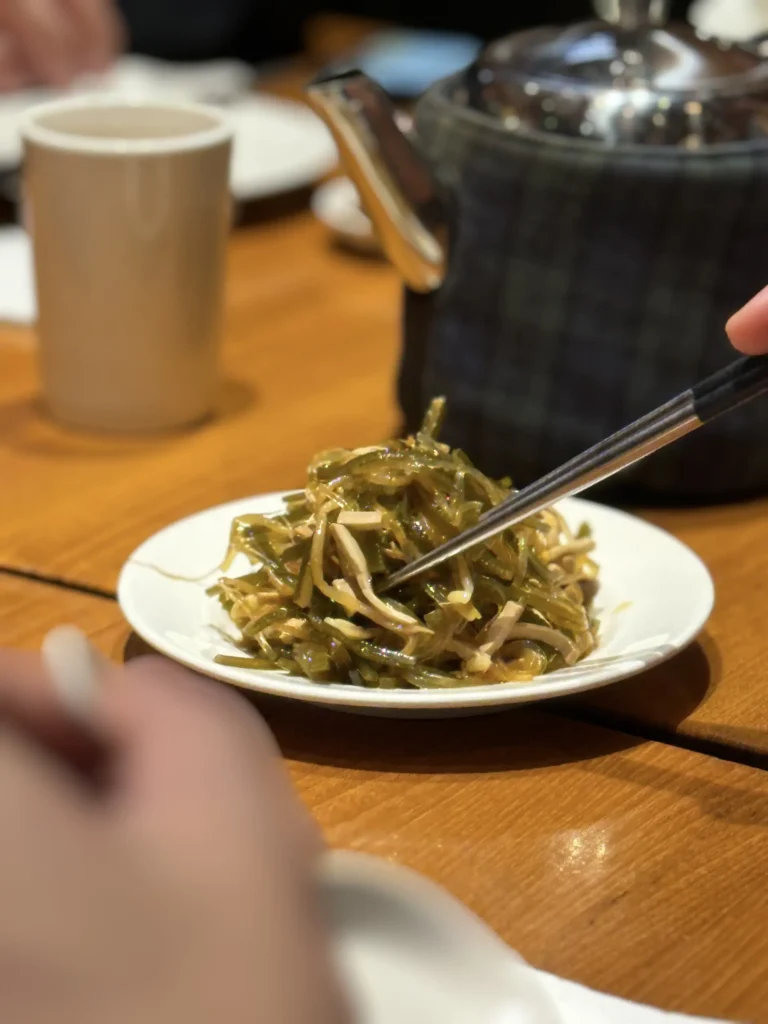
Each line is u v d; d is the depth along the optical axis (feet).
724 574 1.56
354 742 1.28
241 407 1.97
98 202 1.78
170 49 4.48
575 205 1.61
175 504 1.70
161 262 1.81
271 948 0.55
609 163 1.59
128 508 1.69
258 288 2.38
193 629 1.35
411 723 1.30
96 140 1.80
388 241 1.69
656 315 1.62
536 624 1.34
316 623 1.31
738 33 2.82
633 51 1.72
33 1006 0.50
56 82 3.22
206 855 0.57
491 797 1.22
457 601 1.29
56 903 0.52
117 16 4.13
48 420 1.92
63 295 1.83
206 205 1.83
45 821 0.54
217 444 1.86
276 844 0.59
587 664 1.31
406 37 4.21
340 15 5.50
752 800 1.22
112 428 1.88
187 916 0.55
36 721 0.59
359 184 1.67
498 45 1.82
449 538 1.33
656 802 1.22
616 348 1.63
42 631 1.44
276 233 2.64
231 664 1.31
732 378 1.18
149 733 0.63
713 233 1.60
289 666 1.31
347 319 2.27
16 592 1.51
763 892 1.12
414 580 1.33
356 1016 0.58
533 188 1.63
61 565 1.57
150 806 0.58
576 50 1.73
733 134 1.66
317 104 1.65
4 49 3.17
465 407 1.70
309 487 1.36
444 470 1.34
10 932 0.51
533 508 1.27
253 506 1.52
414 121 1.81
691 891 1.12
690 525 1.67
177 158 1.78
